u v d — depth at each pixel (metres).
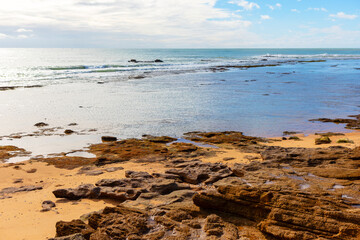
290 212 7.79
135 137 20.30
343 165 12.35
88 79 51.31
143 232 7.59
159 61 103.75
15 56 139.25
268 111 28.42
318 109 29.28
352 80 52.66
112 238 7.28
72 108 28.95
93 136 20.39
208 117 26.03
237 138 19.61
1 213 9.94
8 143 18.64
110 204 10.72
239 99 34.72
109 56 145.62
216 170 13.27
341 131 21.66
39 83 45.47
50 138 19.80
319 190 9.39
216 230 7.61
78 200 11.12
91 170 14.37
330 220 7.32
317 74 63.38
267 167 12.59
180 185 11.39
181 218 8.30
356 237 6.80
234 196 8.72
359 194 9.12
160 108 29.61
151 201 9.58
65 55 155.00
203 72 67.00
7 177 13.51
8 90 38.28
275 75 61.38
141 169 14.26
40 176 13.69
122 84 46.38
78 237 7.29
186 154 16.52
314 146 17.53
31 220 9.40
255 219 8.27
